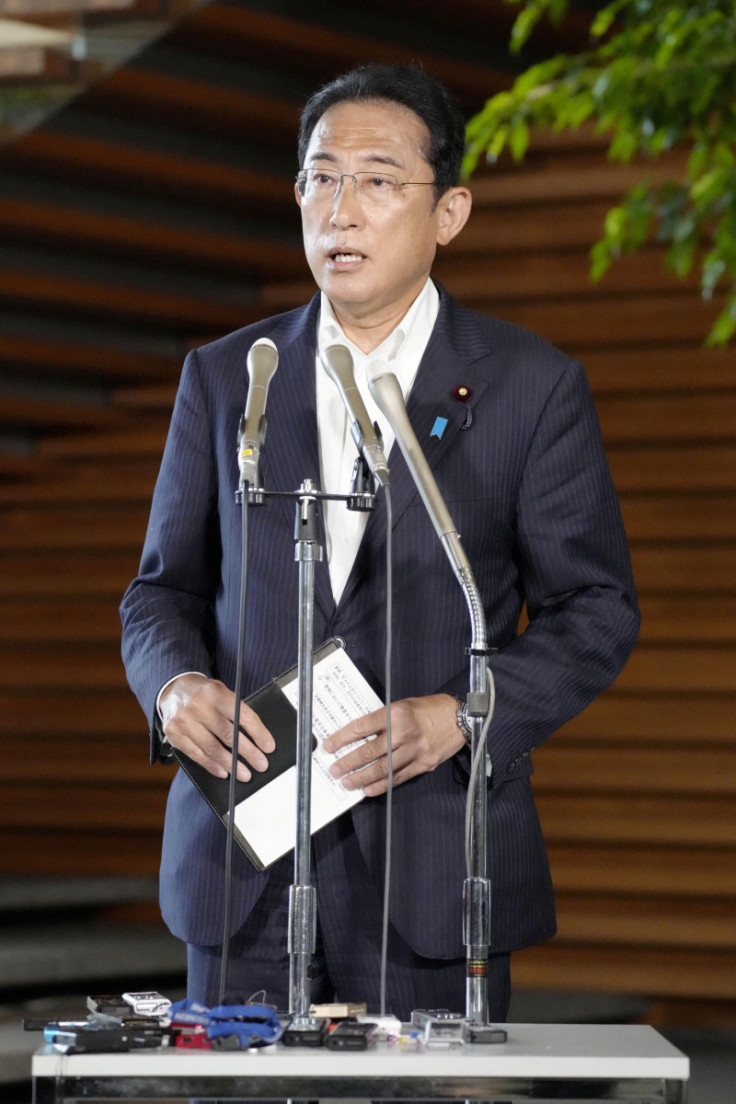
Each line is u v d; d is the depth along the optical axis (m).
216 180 17.28
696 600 18.45
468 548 6.96
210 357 7.55
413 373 7.28
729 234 12.05
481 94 17.62
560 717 6.72
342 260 6.94
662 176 18.14
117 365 19.36
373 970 6.71
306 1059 5.14
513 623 7.29
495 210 18.97
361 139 6.89
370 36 16.53
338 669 6.36
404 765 6.29
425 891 6.64
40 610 20.66
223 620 7.13
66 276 17.89
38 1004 16.48
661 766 18.34
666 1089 5.19
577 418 7.20
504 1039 5.48
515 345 7.31
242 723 6.26
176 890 6.91
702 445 18.56
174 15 15.55
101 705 20.27
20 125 16.00
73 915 19.42
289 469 7.09
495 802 6.85
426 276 7.39
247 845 6.24
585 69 12.38
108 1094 5.12
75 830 20.34
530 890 6.89
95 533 20.56
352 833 6.78
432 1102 5.38
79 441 20.52
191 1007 5.66
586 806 18.62
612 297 18.78
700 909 18.31
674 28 11.46
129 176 17.05
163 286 18.62
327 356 5.99
